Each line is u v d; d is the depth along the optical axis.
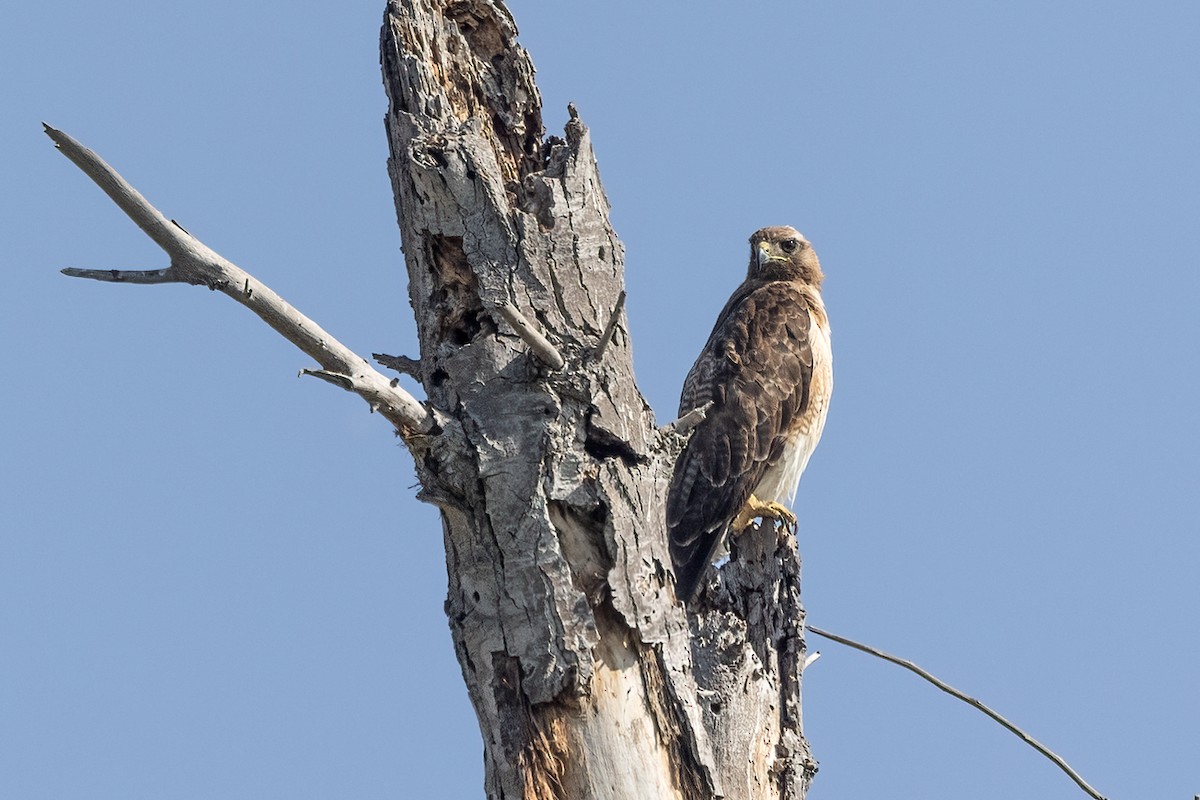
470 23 11.80
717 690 11.27
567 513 10.45
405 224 11.34
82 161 8.11
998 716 12.20
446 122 11.23
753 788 11.14
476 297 11.02
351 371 9.52
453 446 10.34
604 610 10.39
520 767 10.13
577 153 11.19
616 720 10.20
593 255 11.02
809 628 12.85
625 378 10.80
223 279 8.79
